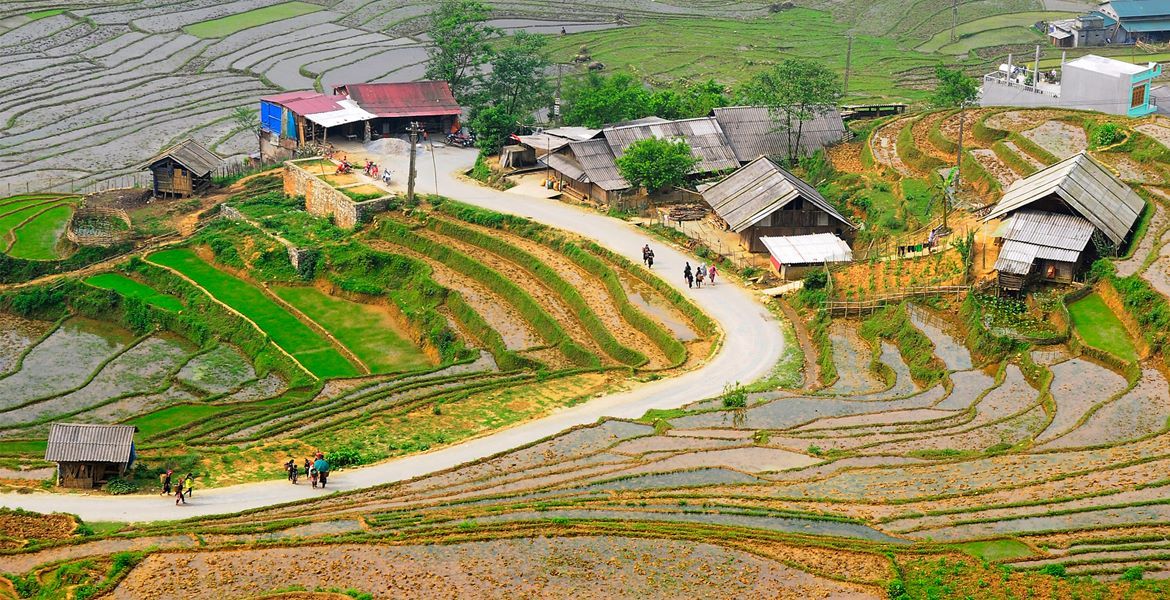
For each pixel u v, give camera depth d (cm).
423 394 8006
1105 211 8731
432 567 5516
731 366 8050
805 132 12031
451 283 9794
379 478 6700
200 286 10031
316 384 8350
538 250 10162
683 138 11631
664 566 5481
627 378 8050
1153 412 6831
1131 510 5788
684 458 6688
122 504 6419
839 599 5194
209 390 8525
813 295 8812
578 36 18762
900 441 6762
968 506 5922
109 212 11756
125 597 5328
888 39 18938
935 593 5169
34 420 8062
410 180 11031
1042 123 11519
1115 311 8025
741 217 9806
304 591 5312
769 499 6119
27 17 18712
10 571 5597
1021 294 8450
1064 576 5247
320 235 10800
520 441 7144
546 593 5284
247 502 6431
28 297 9906
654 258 9775
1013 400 7181
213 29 18800
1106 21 17488
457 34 14800
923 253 9244
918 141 11538
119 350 9238
